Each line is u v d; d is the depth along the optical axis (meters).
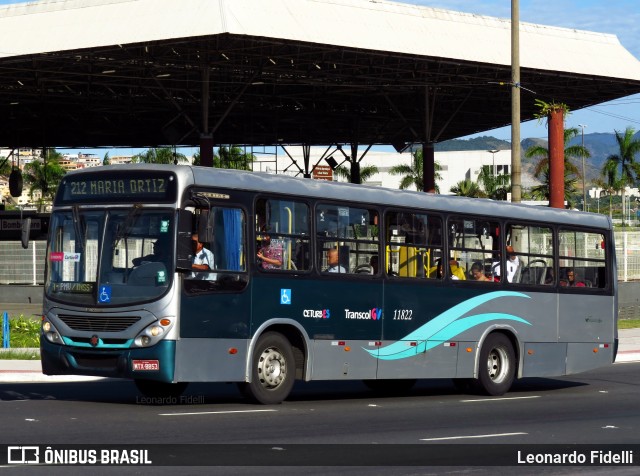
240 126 69.56
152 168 16.33
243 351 16.83
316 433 14.21
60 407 16.70
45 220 45.16
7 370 22.95
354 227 18.56
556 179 39.97
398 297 19.12
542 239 22.02
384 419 16.14
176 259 15.93
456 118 66.19
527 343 21.45
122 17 40.75
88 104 59.09
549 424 15.92
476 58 45.91
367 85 51.56
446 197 20.30
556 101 57.09
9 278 49.62
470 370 20.39
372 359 18.69
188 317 16.00
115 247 16.23
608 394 21.30
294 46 43.34
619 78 50.53
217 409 16.66
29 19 43.38
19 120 68.75
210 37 39.03
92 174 16.69
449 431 14.80
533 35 49.31
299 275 17.61
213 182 16.55
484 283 20.67
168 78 51.56
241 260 16.81
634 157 103.06
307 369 17.70
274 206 17.38
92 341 16.05
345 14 42.81
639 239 47.66
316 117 66.38
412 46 44.03
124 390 20.30
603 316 23.20
